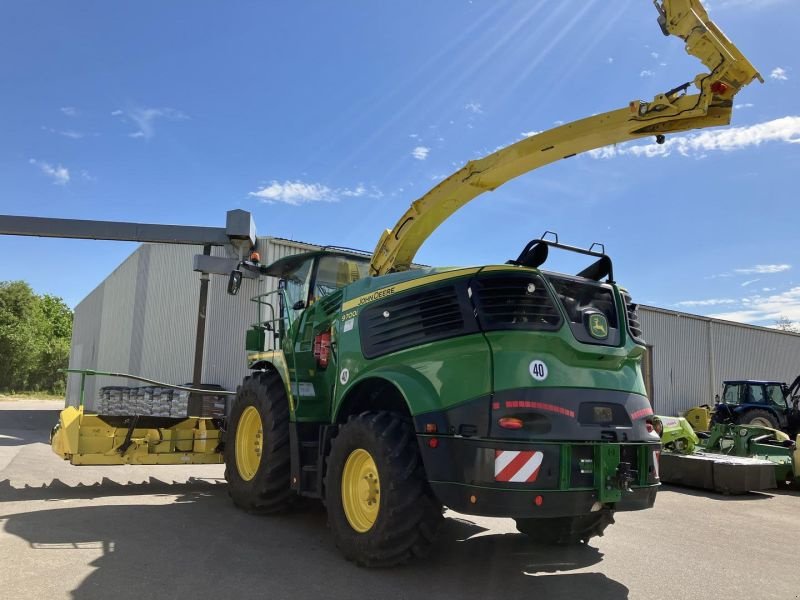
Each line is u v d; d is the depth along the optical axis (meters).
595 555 5.48
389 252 6.62
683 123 5.01
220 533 5.63
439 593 4.25
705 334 27.17
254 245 11.14
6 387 51.50
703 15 4.90
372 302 5.38
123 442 7.69
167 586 4.14
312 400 6.09
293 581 4.36
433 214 6.35
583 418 4.38
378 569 4.73
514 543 5.73
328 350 5.96
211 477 9.09
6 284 52.81
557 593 4.39
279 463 6.26
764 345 29.62
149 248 21.92
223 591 4.09
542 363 4.35
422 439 4.50
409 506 4.48
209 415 16.08
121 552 4.88
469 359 4.44
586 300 4.86
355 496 4.96
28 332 51.97
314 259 6.84
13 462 10.01
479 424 4.25
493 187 6.16
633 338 4.96
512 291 4.46
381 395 5.44
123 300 24.28
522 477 4.09
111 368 25.22
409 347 4.88
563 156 5.61
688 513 7.95
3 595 3.84
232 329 18.30
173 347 19.73
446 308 4.70
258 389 6.64
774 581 4.90
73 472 9.16
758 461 9.99
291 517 6.39
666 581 4.79
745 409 16.59
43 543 5.04
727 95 4.81
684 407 25.77
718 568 5.22
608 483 4.33
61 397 51.38
